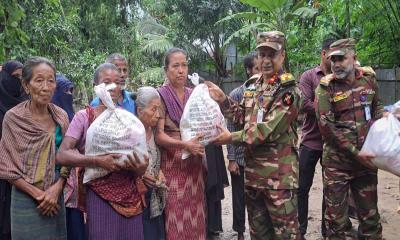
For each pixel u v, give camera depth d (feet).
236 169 13.96
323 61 13.29
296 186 10.44
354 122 11.58
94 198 8.80
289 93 10.03
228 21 51.93
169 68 10.89
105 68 10.54
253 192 10.95
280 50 10.27
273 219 10.55
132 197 9.00
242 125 11.36
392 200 18.35
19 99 10.57
